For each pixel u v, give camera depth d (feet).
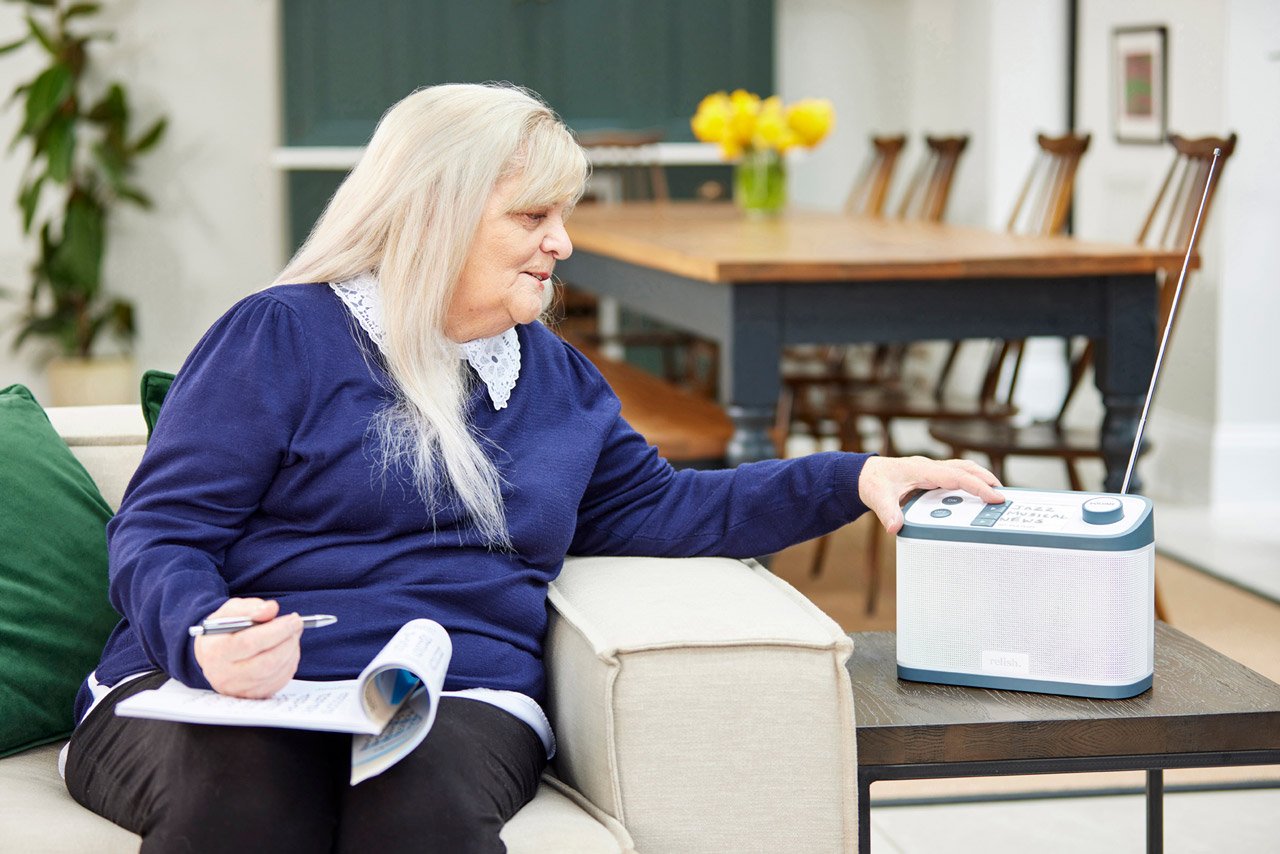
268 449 4.75
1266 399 14.74
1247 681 4.98
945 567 4.92
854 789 4.61
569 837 4.39
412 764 4.26
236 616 4.21
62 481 5.60
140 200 20.06
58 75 18.88
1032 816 7.64
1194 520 14.35
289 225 21.03
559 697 4.96
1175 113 15.33
